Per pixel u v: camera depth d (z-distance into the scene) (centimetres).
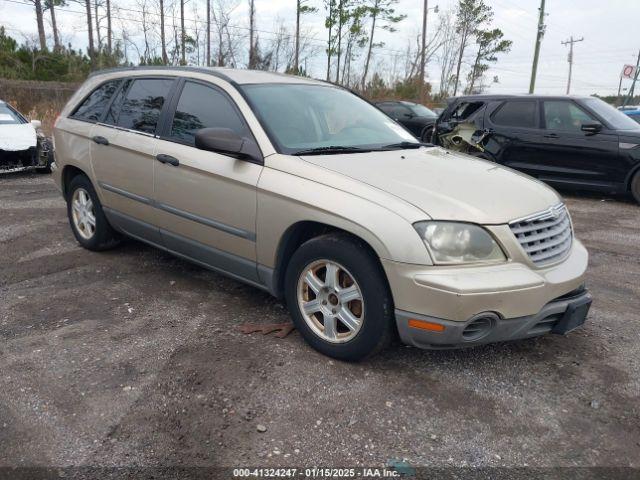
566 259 342
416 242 297
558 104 938
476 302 293
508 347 372
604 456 269
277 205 351
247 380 321
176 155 414
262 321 399
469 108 1048
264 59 2966
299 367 336
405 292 302
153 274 493
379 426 285
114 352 351
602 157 883
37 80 2761
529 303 307
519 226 316
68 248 562
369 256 317
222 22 2936
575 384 330
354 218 313
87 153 509
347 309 335
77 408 293
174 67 465
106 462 255
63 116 558
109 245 543
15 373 324
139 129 461
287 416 291
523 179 381
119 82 509
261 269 375
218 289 459
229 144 361
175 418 287
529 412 302
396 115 1627
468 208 310
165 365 336
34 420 283
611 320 422
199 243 416
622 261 582
